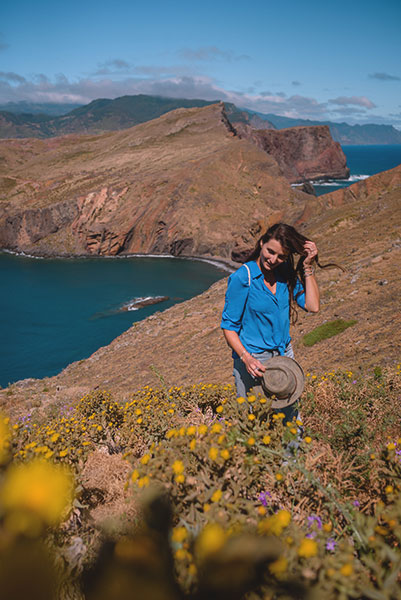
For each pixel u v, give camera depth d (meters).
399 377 5.13
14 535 0.78
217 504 1.35
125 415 4.50
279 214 92.62
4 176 169.62
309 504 1.71
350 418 3.65
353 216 52.09
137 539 1.06
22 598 0.70
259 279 2.56
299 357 19.95
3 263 107.25
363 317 21.70
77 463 2.29
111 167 161.62
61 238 119.88
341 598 0.99
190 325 36.50
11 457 1.50
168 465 1.61
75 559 1.19
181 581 0.96
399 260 30.23
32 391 25.20
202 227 112.75
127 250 116.75
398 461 1.85
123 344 37.72
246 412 2.00
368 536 1.33
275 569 0.98
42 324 59.12
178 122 194.12
